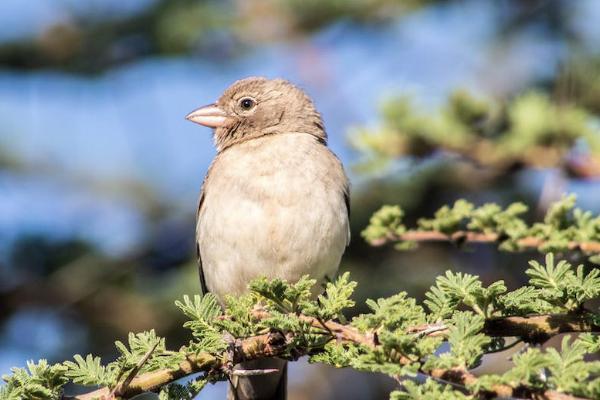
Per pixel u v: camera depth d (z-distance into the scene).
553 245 9.09
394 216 9.83
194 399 6.91
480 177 13.70
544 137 11.03
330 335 6.64
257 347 7.21
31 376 6.43
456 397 5.62
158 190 16.19
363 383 14.73
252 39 16.03
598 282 6.39
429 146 11.24
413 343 6.04
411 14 15.68
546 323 6.48
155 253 15.68
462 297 6.53
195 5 16.17
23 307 15.27
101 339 14.91
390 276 13.84
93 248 15.69
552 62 14.91
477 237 9.66
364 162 11.30
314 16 15.70
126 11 16.59
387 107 11.30
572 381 5.59
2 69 16.98
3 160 16.30
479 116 11.27
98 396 6.48
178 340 14.65
